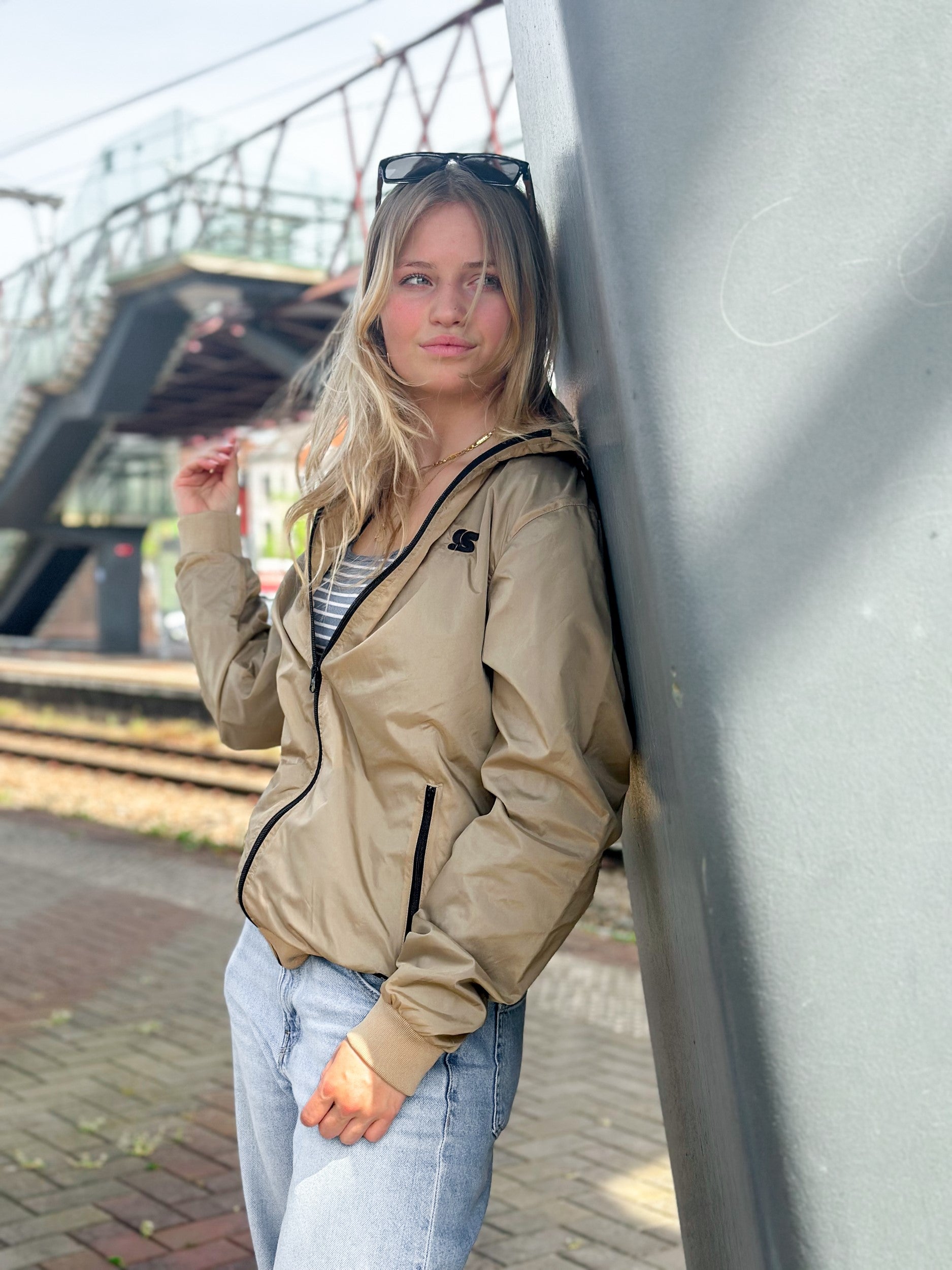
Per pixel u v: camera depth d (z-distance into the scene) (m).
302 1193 1.33
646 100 0.96
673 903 1.20
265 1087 1.48
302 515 1.58
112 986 5.36
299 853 1.39
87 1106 3.93
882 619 0.91
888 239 0.92
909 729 0.91
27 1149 3.58
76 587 45.50
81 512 26.86
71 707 17.19
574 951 5.98
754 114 0.94
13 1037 4.64
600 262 0.99
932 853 0.90
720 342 0.95
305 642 1.49
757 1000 0.92
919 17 0.92
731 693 0.93
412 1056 1.29
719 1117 1.09
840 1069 0.91
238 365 20.91
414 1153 1.32
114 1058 4.40
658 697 1.06
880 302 0.92
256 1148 1.57
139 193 17.12
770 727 0.92
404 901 1.35
